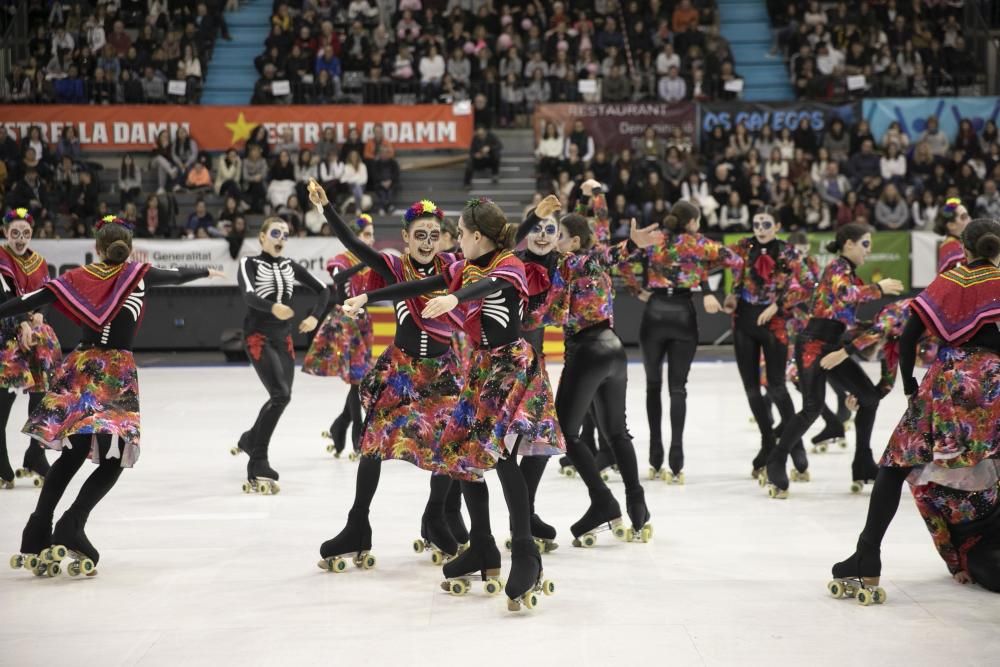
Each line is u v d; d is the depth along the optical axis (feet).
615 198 63.41
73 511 19.19
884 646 15.37
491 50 74.08
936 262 61.87
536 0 76.13
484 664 14.67
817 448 32.27
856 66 72.28
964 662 14.73
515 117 71.61
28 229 26.23
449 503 20.40
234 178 66.74
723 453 32.07
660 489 26.89
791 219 62.95
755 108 67.87
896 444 17.53
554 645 15.43
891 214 63.10
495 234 16.93
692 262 27.25
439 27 74.64
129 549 21.16
